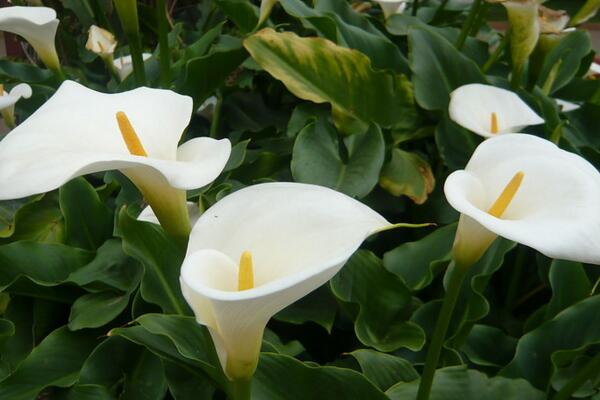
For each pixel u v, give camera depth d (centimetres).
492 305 152
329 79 161
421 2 232
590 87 196
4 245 142
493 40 215
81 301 139
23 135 100
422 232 159
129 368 132
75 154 97
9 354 141
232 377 102
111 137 106
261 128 171
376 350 135
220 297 88
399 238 161
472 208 100
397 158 159
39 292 141
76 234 149
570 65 190
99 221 151
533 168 108
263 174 159
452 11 208
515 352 136
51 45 161
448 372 124
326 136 158
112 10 211
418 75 165
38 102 179
